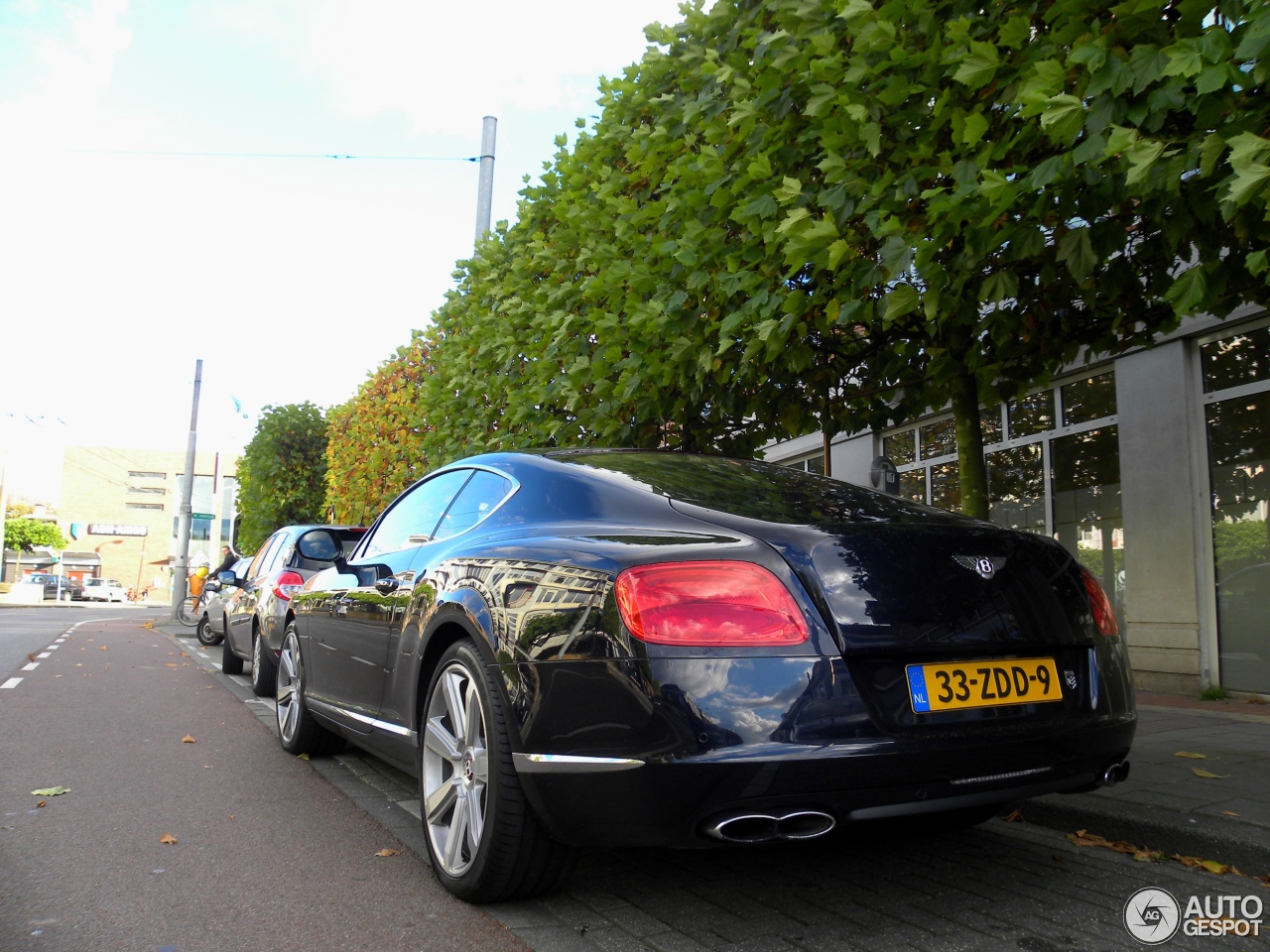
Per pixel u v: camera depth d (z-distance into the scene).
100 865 3.49
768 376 6.43
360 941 2.80
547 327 7.36
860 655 2.57
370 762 5.62
